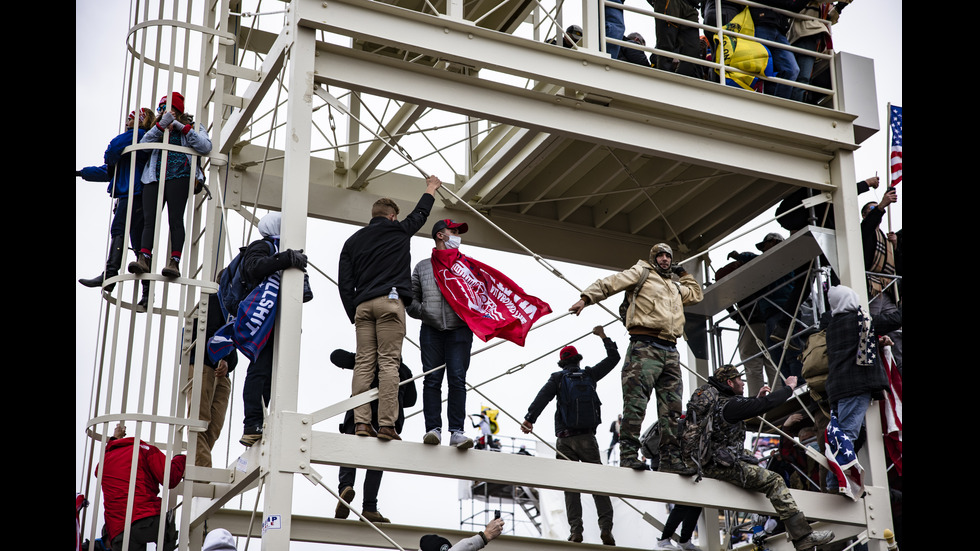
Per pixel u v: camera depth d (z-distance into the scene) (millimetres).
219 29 9781
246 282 8758
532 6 11555
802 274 11172
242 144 11477
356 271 8664
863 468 9922
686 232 13141
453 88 9242
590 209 12859
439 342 8977
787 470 11555
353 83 8906
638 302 9523
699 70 10609
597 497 11391
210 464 9688
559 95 9523
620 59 10328
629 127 9812
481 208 12211
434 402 8766
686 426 9484
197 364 8875
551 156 11836
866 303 10148
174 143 8867
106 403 8273
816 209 11086
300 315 8281
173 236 8805
